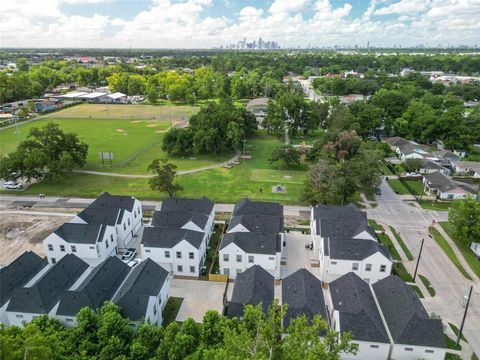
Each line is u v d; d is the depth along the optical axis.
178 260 58.56
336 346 33.53
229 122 122.38
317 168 78.44
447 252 65.62
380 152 95.56
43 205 83.19
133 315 42.75
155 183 81.38
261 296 47.34
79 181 97.44
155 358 35.75
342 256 55.31
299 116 145.50
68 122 166.50
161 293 49.72
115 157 116.81
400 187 96.31
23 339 34.12
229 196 88.50
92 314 39.84
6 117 171.00
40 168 92.44
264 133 151.50
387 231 73.00
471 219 65.50
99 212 66.06
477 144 130.75
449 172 105.06
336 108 148.38
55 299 47.06
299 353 30.92
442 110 154.62
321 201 75.62
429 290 55.66
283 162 114.12
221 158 117.44
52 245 60.34
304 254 64.81
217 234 71.25
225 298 53.59
